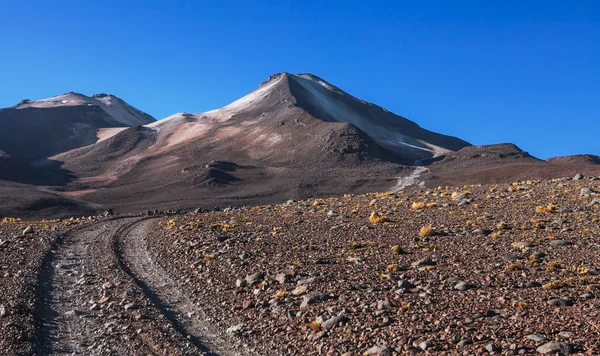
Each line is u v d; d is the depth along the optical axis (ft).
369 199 122.01
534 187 108.47
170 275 62.23
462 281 47.75
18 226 104.22
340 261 59.21
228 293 52.80
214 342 42.16
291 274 54.49
